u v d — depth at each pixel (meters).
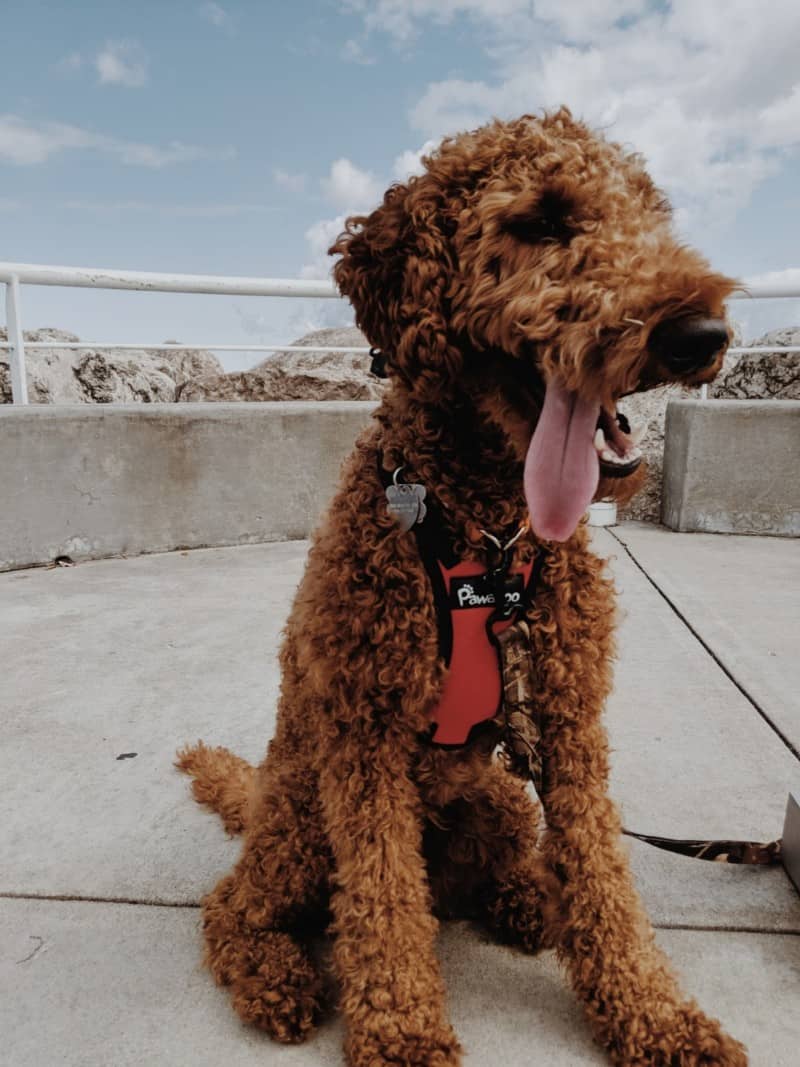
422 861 0.79
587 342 0.69
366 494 0.77
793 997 0.78
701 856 0.93
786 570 2.19
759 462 2.60
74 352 3.69
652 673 1.51
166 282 2.47
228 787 1.08
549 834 0.81
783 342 3.23
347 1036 0.74
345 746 0.76
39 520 2.27
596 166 0.79
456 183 0.77
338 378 3.14
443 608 0.74
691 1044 0.70
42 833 1.07
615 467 0.75
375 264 0.79
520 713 0.76
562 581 0.77
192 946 0.88
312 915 0.88
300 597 0.81
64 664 1.60
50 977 0.83
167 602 1.97
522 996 0.81
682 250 0.77
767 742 1.25
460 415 0.76
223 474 2.50
